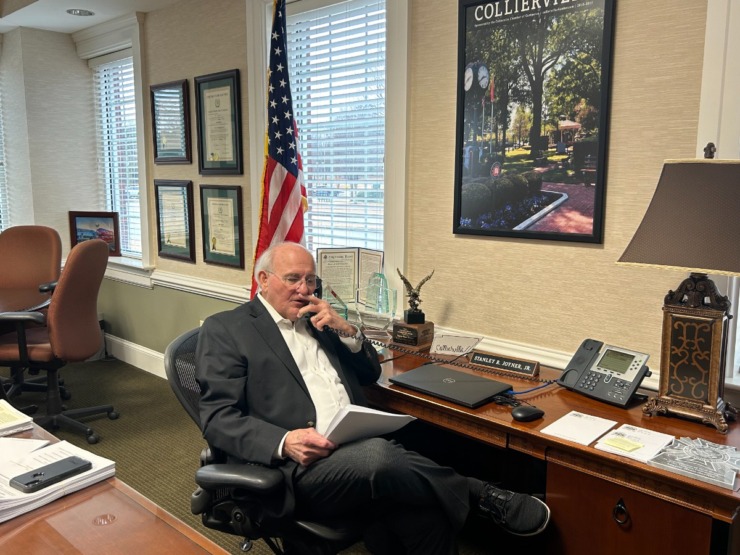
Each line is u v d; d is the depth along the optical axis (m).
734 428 1.62
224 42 3.39
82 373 4.30
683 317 1.64
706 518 1.39
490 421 1.71
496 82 2.25
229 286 3.59
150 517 1.26
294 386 1.83
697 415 1.65
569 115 2.09
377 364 2.03
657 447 1.50
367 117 2.80
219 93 3.44
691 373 1.66
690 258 1.45
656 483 1.45
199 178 3.71
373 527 1.79
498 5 2.21
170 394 3.87
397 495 1.61
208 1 3.44
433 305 2.59
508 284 2.34
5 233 3.77
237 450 1.66
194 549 1.16
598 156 2.04
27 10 3.88
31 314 2.96
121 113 4.50
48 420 3.23
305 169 3.17
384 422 1.64
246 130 3.34
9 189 4.82
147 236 4.16
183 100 3.69
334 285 2.71
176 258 3.97
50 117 4.52
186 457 2.99
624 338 2.07
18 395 3.66
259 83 3.19
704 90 1.79
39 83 4.44
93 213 4.57
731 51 1.74
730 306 1.69
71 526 1.22
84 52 4.52
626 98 1.97
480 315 2.44
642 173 1.96
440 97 2.44
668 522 1.45
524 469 2.33
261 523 1.62
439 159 2.48
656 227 1.52
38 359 3.06
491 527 2.35
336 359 1.99
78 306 3.07
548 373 2.11
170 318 4.11
